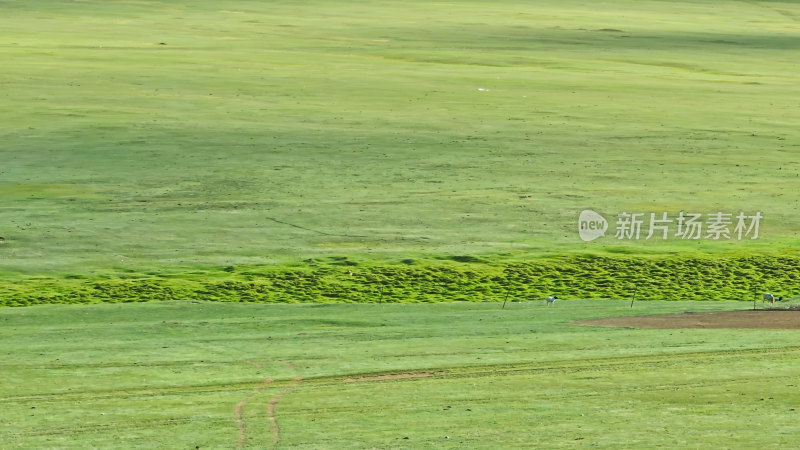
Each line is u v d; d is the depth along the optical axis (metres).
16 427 31.11
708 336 42.22
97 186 81.12
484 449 28.97
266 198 78.56
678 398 33.28
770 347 39.97
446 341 41.56
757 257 64.50
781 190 83.75
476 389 34.66
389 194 80.38
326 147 96.25
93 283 57.06
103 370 37.16
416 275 60.09
